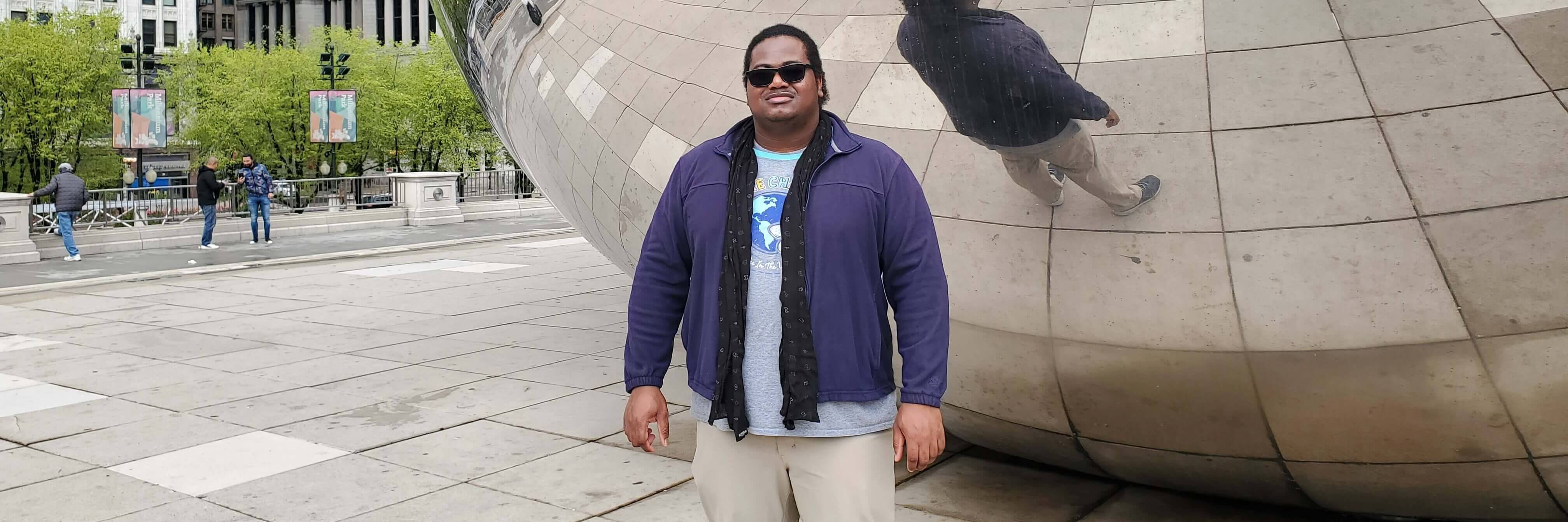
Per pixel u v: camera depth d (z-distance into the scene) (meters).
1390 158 2.87
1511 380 2.97
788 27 2.33
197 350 7.54
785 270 2.25
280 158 40.84
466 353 7.38
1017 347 3.54
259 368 6.88
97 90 43.53
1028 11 3.17
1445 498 3.41
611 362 7.03
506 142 6.66
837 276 2.26
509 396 6.03
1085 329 3.34
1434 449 3.20
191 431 5.30
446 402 5.89
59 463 4.75
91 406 5.84
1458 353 2.97
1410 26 2.83
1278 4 2.93
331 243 17.27
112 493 4.33
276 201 21.00
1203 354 3.21
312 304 9.89
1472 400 3.03
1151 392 3.40
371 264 13.37
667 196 2.46
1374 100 2.86
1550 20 2.72
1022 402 3.74
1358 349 3.04
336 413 5.64
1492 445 3.13
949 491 4.20
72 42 42.53
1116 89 3.09
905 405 2.28
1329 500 3.61
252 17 88.06
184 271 12.63
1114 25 3.08
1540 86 2.75
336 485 4.42
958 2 3.24
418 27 76.75
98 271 13.45
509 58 5.43
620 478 4.48
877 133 3.44
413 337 8.01
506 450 4.92
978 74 3.23
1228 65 2.97
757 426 2.32
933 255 2.31
